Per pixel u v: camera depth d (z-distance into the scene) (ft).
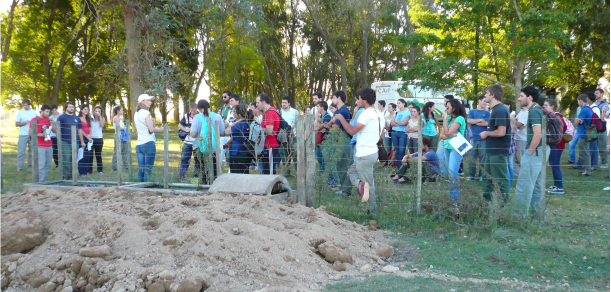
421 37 51.16
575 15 61.98
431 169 22.20
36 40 94.73
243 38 90.84
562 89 79.41
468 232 18.40
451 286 12.76
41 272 13.35
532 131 19.17
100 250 13.74
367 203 21.94
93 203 19.48
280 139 25.39
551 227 18.54
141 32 75.25
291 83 135.23
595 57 67.46
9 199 21.15
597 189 26.76
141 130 28.27
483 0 46.26
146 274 12.56
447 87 52.16
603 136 31.89
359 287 12.61
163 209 18.01
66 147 31.53
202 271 12.91
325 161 23.02
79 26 79.51
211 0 78.38
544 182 18.94
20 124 36.40
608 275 13.56
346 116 24.18
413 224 19.45
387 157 32.53
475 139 26.17
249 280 12.80
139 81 73.36
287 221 16.98
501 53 51.42
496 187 18.93
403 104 33.91
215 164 26.03
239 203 19.02
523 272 13.98
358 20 108.47
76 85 114.32
